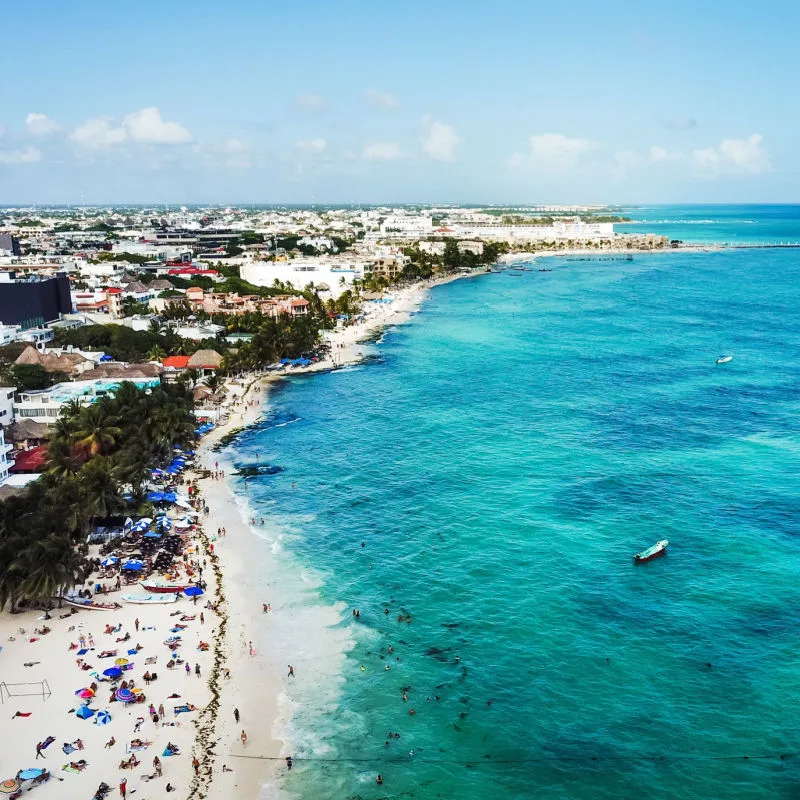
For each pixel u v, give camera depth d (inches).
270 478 4970.5
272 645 3070.9
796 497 4480.8
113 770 2370.8
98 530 4003.4
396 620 3257.9
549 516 4276.6
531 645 3065.9
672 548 3863.2
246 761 2443.4
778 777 2373.3
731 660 2942.9
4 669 2854.3
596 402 6712.6
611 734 2571.4
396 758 2474.2
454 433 5866.1
